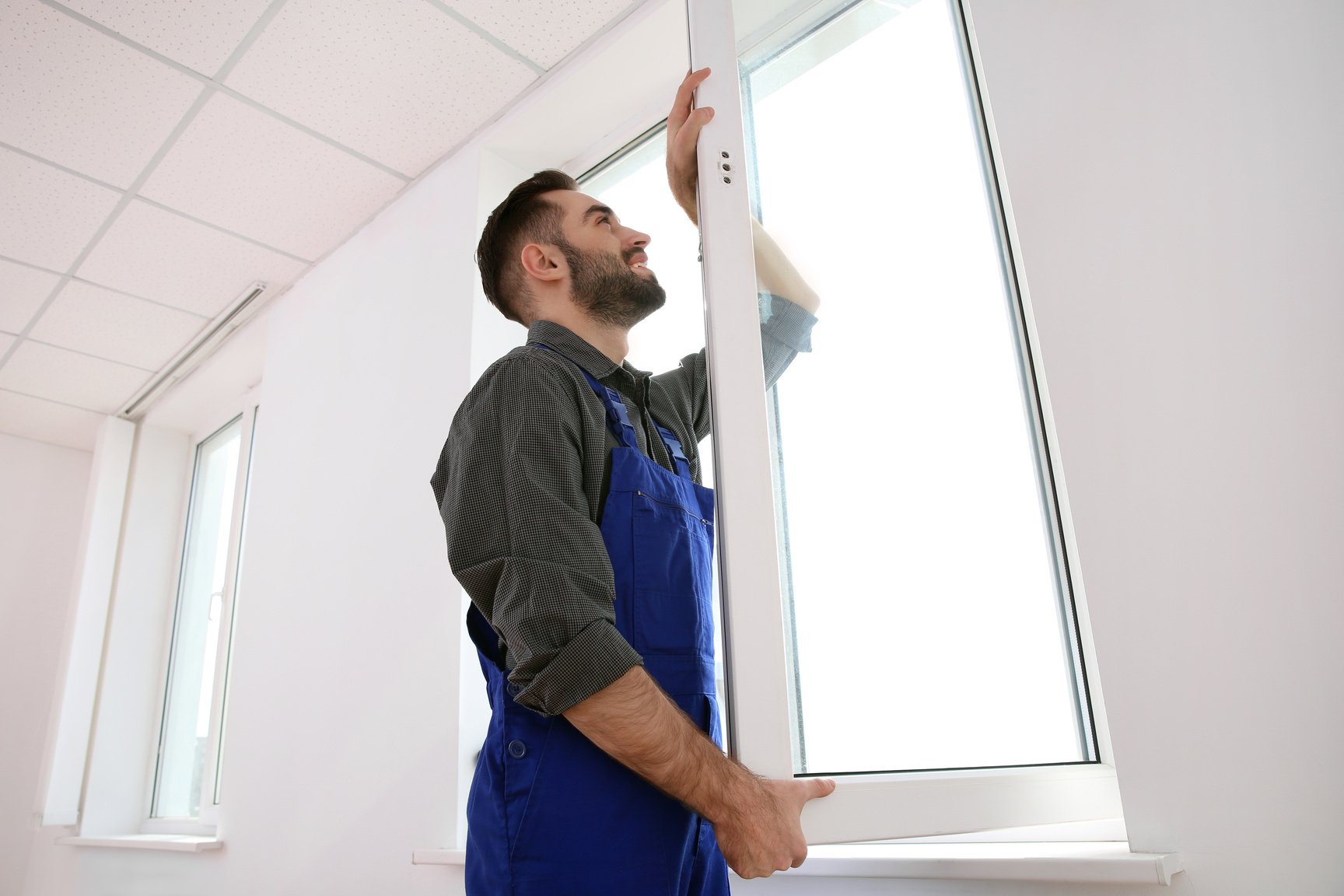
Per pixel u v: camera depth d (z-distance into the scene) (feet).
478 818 2.41
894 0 4.95
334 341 8.70
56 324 10.47
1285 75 3.45
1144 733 3.23
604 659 2.13
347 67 6.81
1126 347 3.57
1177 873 3.06
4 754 12.65
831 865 3.68
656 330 6.46
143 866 9.56
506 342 6.99
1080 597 4.05
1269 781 2.99
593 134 7.39
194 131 7.43
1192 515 3.30
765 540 2.88
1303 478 3.13
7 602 13.25
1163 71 3.75
